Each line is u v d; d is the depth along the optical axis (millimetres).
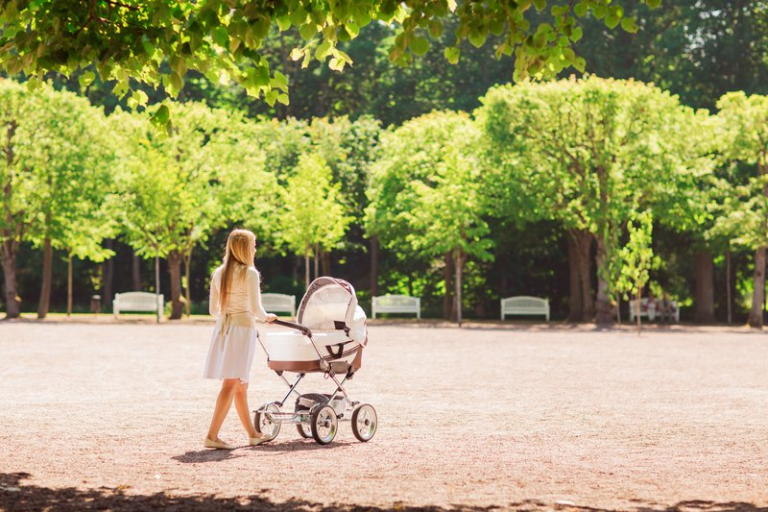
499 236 50938
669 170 42219
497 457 9672
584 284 46219
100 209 46938
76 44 8117
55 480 8258
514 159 43594
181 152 49781
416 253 55750
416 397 15320
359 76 66000
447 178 43875
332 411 10680
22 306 60875
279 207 54312
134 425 11977
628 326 43812
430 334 35281
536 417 12977
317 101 67000
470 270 59438
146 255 47938
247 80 8289
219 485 8062
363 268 64500
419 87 66375
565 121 42938
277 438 11055
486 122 44469
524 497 7578
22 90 45344
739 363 22562
